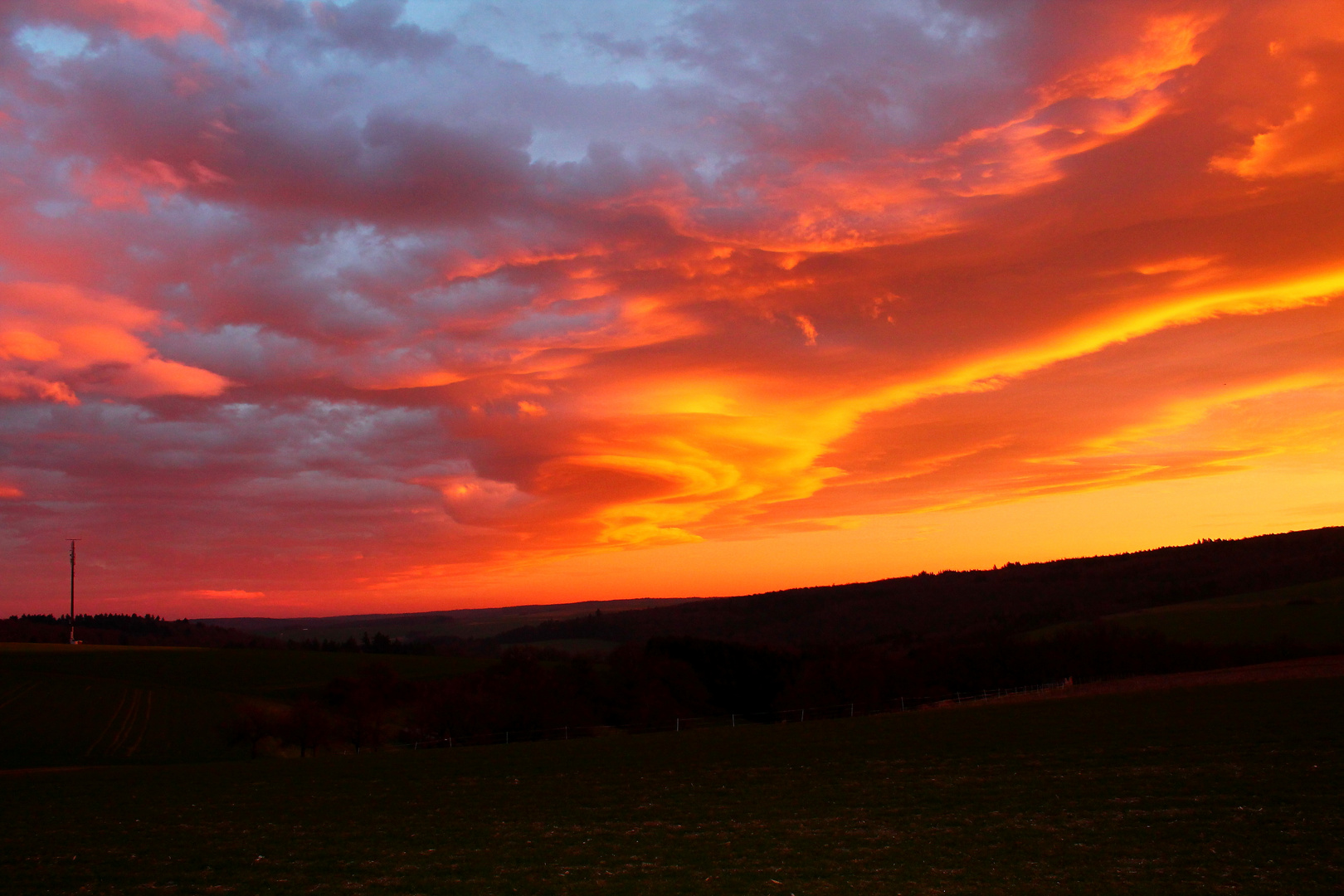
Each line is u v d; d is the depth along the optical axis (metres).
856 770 28.14
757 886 15.16
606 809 23.25
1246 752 26.41
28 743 70.94
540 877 16.17
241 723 69.06
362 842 19.84
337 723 72.31
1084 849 16.61
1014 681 103.19
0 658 111.44
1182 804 19.89
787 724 50.75
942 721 43.94
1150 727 34.09
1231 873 14.74
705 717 91.31
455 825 21.58
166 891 15.79
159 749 71.00
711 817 21.34
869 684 92.56
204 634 195.75
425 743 73.31
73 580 150.88
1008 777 24.94
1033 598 178.75
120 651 120.62
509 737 74.00
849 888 14.88
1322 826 17.30
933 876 15.32
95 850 19.56
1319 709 35.81
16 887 16.20
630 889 15.22
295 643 177.62
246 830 21.91
